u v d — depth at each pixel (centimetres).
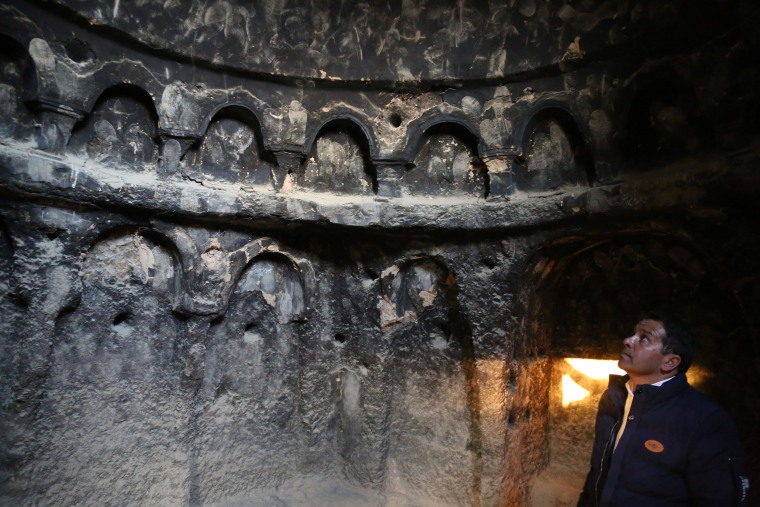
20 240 314
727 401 350
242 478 410
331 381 447
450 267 408
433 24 389
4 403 313
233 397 411
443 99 400
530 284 400
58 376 335
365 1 391
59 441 333
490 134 387
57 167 313
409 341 437
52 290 324
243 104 384
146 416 367
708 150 321
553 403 456
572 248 393
